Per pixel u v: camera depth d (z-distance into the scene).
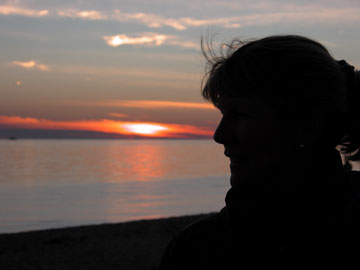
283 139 0.72
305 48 0.71
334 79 0.72
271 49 0.71
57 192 49.19
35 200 40.34
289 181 0.74
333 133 0.75
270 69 0.70
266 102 0.72
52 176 80.88
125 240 10.84
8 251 9.80
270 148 0.73
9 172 94.00
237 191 0.78
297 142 0.73
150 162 148.88
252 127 0.72
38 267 8.56
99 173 89.81
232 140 0.75
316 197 0.74
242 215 0.77
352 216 0.72
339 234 0.71
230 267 0.80
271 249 0.75
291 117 0.71
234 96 0.74
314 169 0.74
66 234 11.53
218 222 0.88
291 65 0.70
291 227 0.74
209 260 0.83
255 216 0.76
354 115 0.77
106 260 9.06
